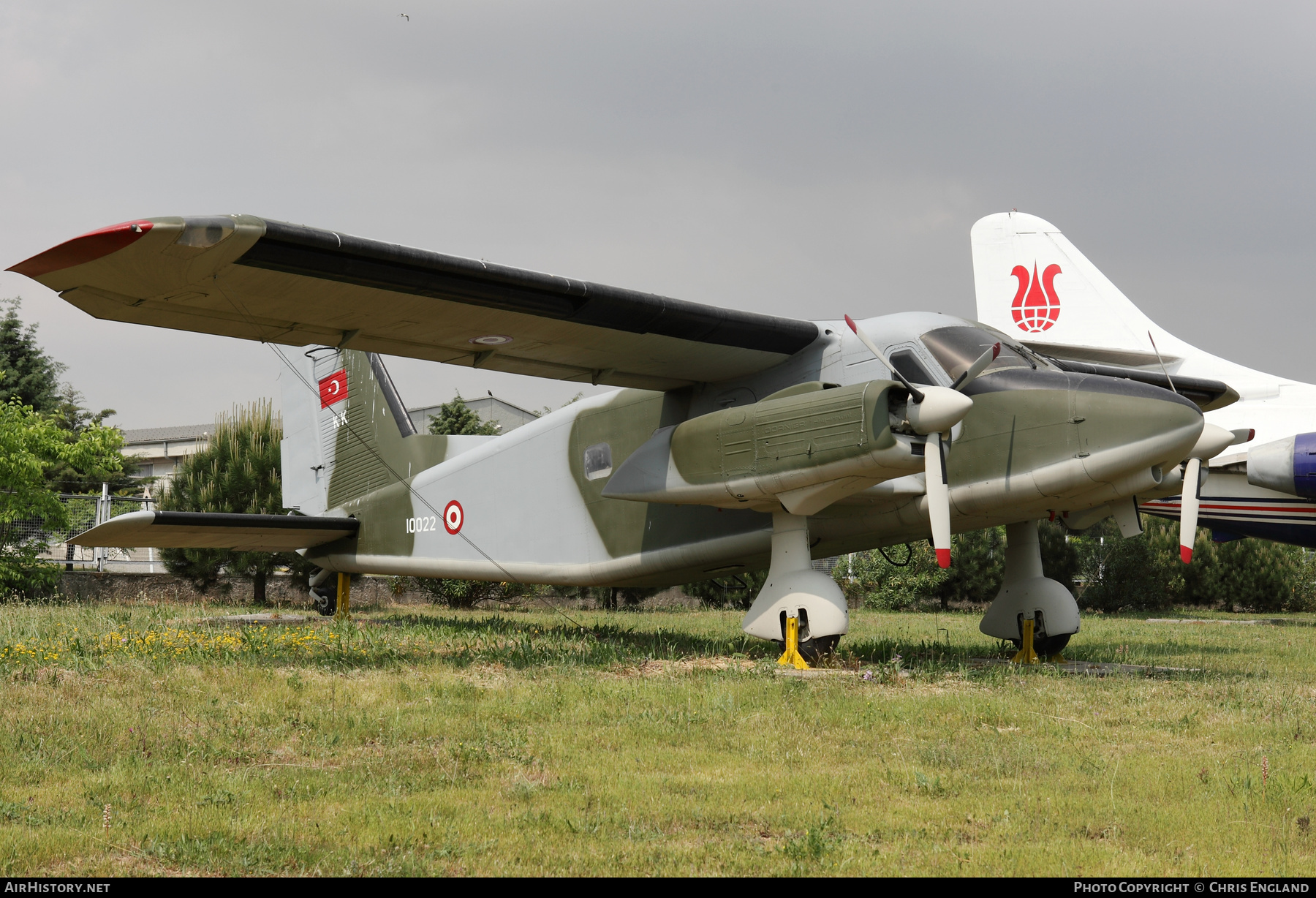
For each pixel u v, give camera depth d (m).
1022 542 10.28
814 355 10.02
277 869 3.39
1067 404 8.38
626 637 11.97
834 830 3.89
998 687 7.60
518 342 9.70
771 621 9.07
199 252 7.34
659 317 9.19
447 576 13.60
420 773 4.68
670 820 4.02
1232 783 4.50
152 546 13.97
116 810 3.99
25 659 7.84
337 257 7.72
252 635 9.78
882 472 8.10
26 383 36.69
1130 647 12.02
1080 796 4.34
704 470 9.01
